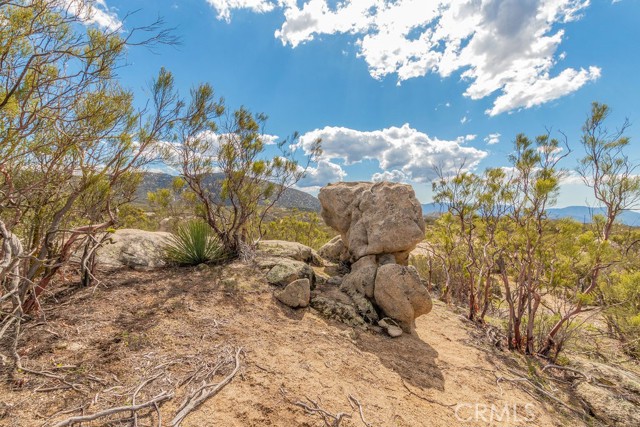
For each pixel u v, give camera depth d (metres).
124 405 2.24
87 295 3.95
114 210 4.64
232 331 3.66
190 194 6.73
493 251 6.32
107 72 2.93
